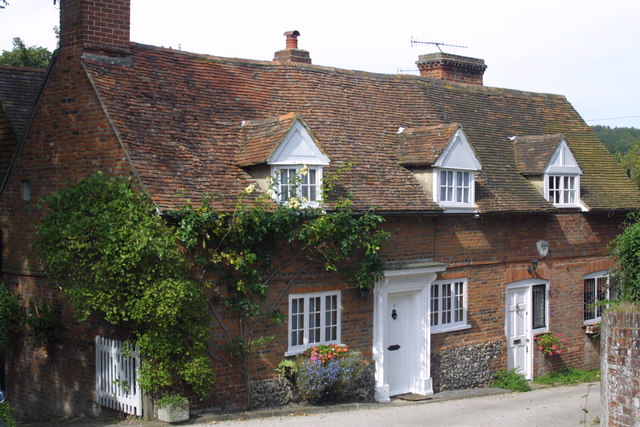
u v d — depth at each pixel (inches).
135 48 611.5
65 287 503.2
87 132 555.2
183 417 494.9
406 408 588.1
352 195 597.0
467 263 693.3
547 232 770.8
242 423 501.7
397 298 653.3
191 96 612.7
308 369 555.5
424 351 656.4
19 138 661.9
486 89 874.1
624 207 831.1
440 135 669.9
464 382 693.3
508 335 736.3
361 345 614.5
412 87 792.9
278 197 561.3
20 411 626.2
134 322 514.6
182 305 480.7
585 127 936.9
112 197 502.9
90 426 496.7
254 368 549.3
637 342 390.3
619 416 398.3
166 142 551.8
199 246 517.0
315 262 580.1
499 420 540.7
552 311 780.6
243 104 642.8
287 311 567.5
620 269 564.1
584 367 815.1
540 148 776.9
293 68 714.2
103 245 483.5
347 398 600.1
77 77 565.9
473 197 685.3
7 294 558.6
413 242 645.9
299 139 568.7
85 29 567.5
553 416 558.9
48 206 561.3
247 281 537.0
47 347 597.0
